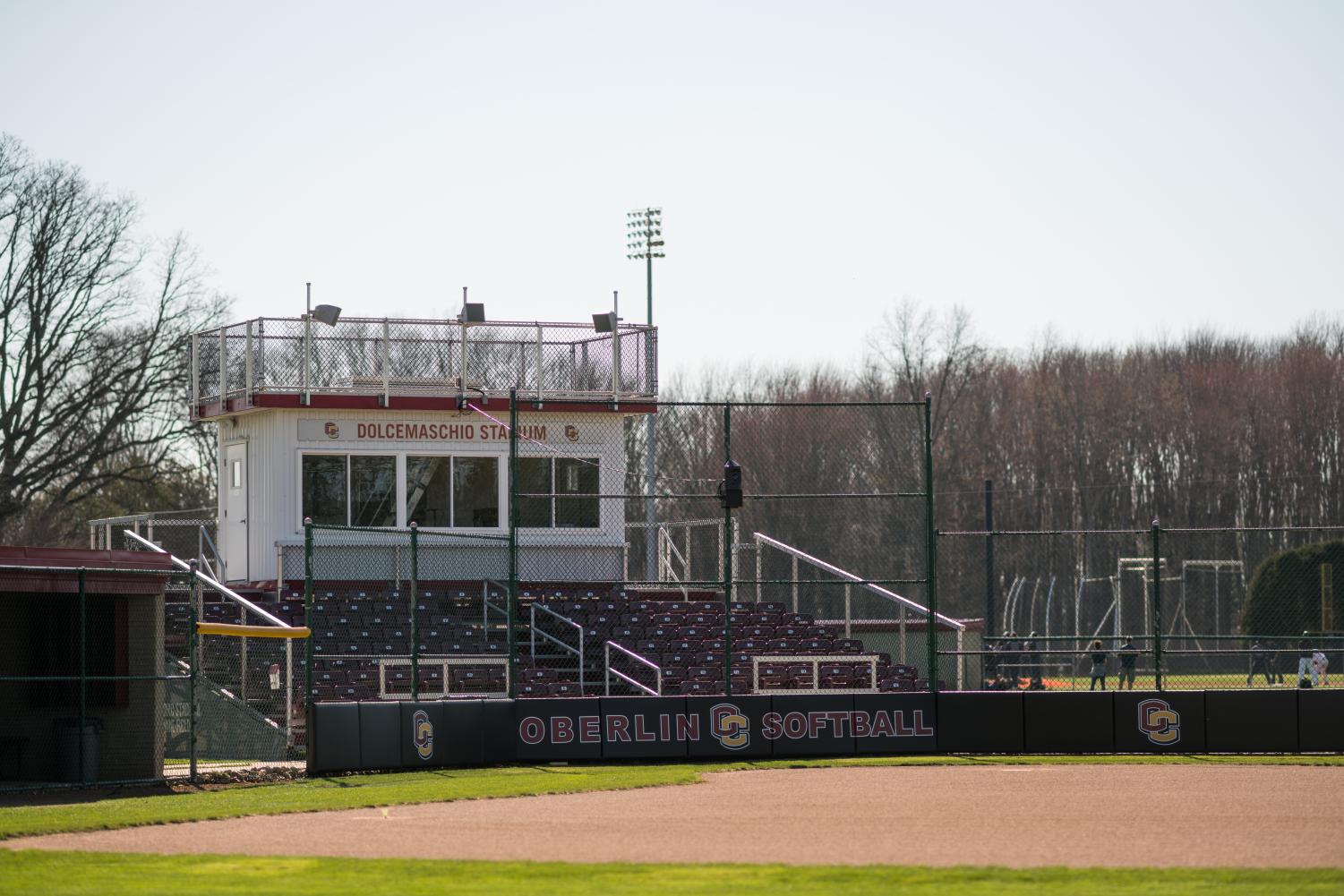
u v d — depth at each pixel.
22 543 86.50
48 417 80.44
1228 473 105.12
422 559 47.81
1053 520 105.19
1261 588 70.12
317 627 43.47
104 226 80.38
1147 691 38.56
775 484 95.81
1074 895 18.52
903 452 99.38
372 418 47.97
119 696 34.59
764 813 27.12
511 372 49.31
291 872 20.53
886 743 38.34
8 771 34.28
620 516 49.81
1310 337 114.81
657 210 84.81
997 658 53.66
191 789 32.16
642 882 19.66
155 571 34.12
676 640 46.81
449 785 31.55
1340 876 19.91
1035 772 34.25
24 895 18.61
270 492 47.16
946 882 19.55
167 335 82.31
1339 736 38.38
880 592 48.50
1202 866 20.94
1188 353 114.31
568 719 36.97
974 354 107.19
